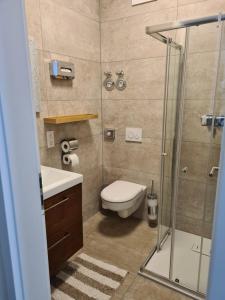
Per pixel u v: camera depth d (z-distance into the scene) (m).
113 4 2.26
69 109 2.12
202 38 1.65
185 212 2.11
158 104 2.23
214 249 0.55
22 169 0.69
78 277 1.72
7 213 0.68
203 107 1.80
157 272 1.75
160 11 2.05
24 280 0.76
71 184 1.61
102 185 2.73
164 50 2.09
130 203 2.09
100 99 2.54
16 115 0.65
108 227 2.42
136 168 2.50
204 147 1.88
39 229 0.78
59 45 1.93
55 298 1.54
